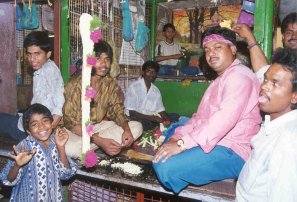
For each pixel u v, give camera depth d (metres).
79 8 3.73
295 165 1.68
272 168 1.75
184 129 2.67
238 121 2.40
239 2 6.22
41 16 4.29
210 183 2.50
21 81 4.65
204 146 2.32
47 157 2.68
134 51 5.08
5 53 4.06
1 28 4.02
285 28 3.20
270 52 2.91
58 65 3.68
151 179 2.69
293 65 1.75
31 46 3.18
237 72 2.36
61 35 3.64
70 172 2.83
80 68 3.29
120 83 4.97
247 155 2.42
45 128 2.62
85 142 2.44
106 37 4.29
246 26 2.75
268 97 1.81
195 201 3.23
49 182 2.68
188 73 5.89
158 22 6.27
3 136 3.76
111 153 3.04
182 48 6.58
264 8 2.89
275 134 1.82
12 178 2.54
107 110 3.48
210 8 6.59
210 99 2.50
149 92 5.17
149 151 3.22
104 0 4.12
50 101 3.16
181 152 2.41
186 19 6.77
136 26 4.79
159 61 5.95
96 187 3.41
